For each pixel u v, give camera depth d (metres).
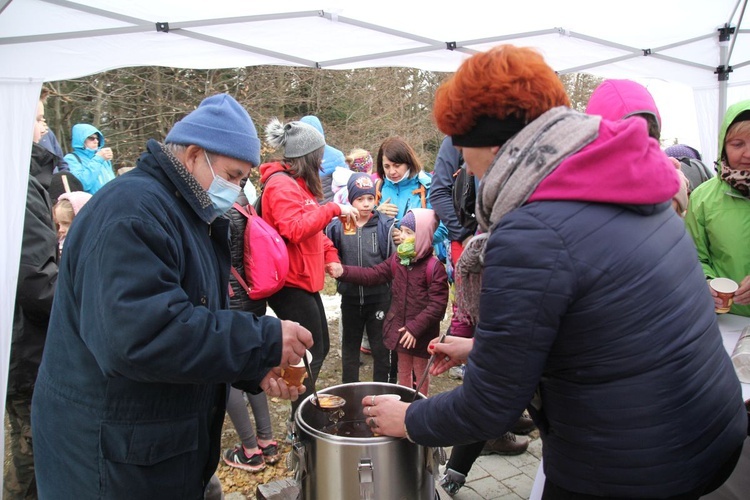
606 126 1.11
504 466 2.90
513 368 1.08
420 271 3.05
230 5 2.87
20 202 2.28
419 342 3.10
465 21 3.45
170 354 1.20
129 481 1.33
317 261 2.90
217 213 1.48
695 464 1.16
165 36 3.01
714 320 1.23
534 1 3.29
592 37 3.92
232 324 1.31
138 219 1.25
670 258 1.13
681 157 3.49
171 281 1.28
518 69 1.12
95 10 2.62
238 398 2.82
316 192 2.96
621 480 1.14
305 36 3.41
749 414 1.72
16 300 2.24
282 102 10.57
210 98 1.47
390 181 4.01
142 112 9.76
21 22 2.48
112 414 1.32
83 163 5.65
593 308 1.07
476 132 1.19
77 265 1.30
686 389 1.12
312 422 1.73
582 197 1.07
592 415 1.13
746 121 2.08
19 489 2.37
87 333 1.24
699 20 3.94
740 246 2.23
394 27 3.43
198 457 1.48
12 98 2.43
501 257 1.08
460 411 1.18
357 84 11.80
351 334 3.38
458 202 2.95
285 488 2.21
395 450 1.46
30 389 2.30
